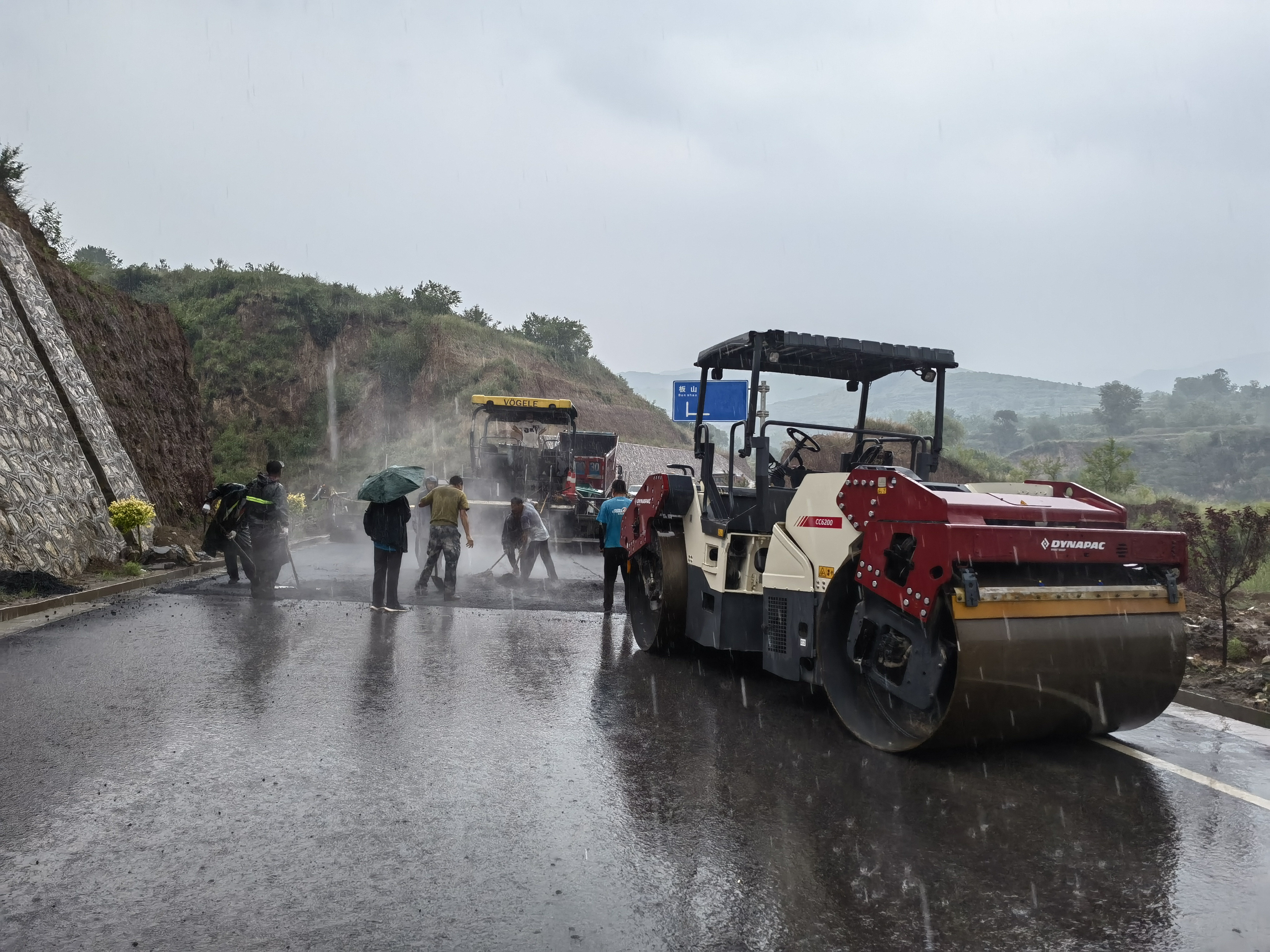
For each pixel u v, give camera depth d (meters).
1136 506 18.08
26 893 3.34
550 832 4.04
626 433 58.59
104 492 14.02
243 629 9.02
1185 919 3.32
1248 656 8.13
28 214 17.73
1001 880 3.62
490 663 7.75
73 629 8.68
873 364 7.83
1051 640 4.99
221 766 4.82
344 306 59.56
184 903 3.29
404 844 3.86
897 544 5.32
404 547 10.56
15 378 12.62
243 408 52.06
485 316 66.38
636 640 8.91
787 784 4.77
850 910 3.35
